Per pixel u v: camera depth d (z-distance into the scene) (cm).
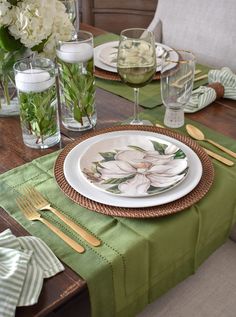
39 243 61
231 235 100
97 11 188
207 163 77
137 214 65
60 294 55
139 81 86
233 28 141
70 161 76
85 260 59
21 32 81
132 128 87
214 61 148
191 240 70
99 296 60
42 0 80
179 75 90
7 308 52
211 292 90
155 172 73
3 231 64
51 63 84
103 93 106
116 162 76
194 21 150
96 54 120
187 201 68
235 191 75
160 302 87
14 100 95
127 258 61
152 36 84
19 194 72
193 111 97
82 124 90
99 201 68
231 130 90
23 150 85
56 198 71
